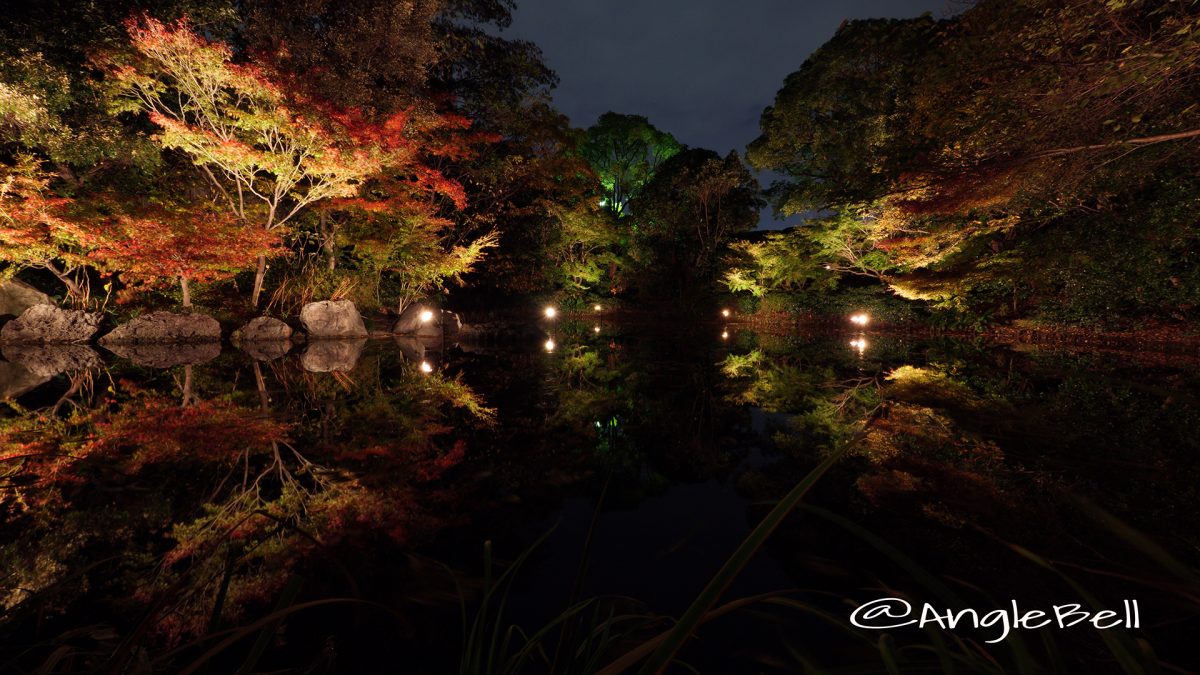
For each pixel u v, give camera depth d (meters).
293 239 12.91
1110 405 4.87
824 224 16.70
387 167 11.48
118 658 0.69
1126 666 0.58
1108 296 10.29
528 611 1.82
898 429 4.12
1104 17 5.25
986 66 6.76
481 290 21.02
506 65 15.62
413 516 2.63
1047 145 6.23
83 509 2.63
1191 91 5.72
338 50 11.05
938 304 14.09
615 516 2.70
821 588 1.93
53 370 6.89
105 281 11.12
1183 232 8.73
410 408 5.16
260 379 6.56
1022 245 11.21
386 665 1.52
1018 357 8.70
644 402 5.74
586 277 23.36
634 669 1.36
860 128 14.89
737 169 21.42
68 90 8.67
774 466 3.56
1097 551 2.05
